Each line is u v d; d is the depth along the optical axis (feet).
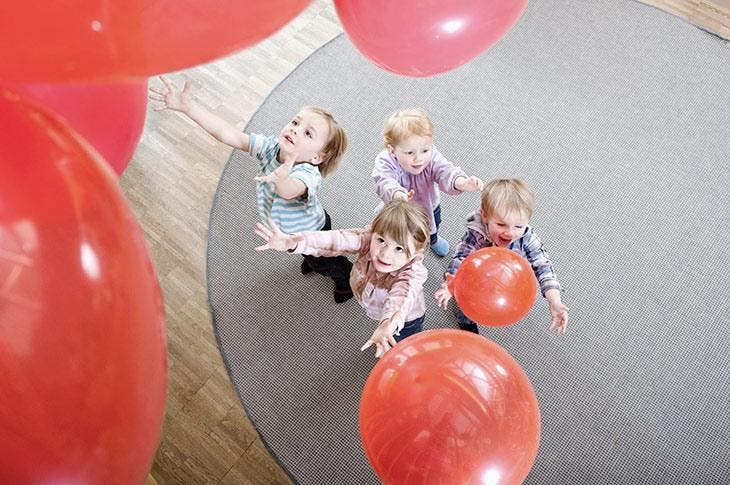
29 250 1.91
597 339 6.99
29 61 1.96
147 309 2.27
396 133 5.82
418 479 2.97
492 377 3.09
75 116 3.32
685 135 8.44
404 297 5.35
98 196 2.19
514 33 9.38
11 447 1.93
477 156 8.30
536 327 7.05
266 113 8.75
